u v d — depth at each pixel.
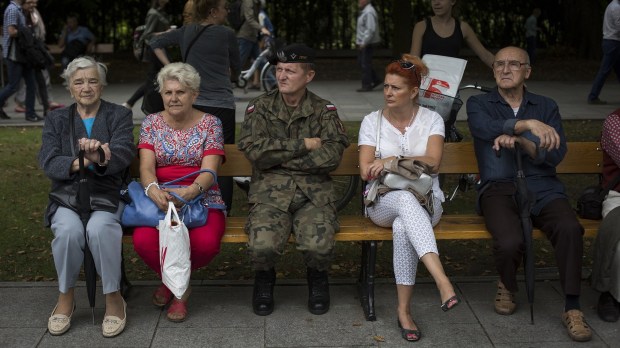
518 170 4.01
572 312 3.88
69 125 4.09
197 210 3.98
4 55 9.91
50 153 3.98
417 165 3.96
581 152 4.60
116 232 3.86
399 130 4.21
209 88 5.18
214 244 3.97
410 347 3.74
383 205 4.02
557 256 3.93
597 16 20.22
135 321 4.02
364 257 4.26
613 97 12.41
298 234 3.98
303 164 4.09
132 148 4.10
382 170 4.03
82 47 14.03
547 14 21.86
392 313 4.13
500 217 4.03
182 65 4.10
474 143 4.42
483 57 5.98
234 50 5.27
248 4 12.56
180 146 4.14
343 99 12.40
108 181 4.04
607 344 3.77
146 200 3.97
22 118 10.42
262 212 4.04
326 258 3.95
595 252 4.00
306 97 4.28
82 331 3.90
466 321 4.04
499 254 3.93
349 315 4.10
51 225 3.92
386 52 21.05
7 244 5.29
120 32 21.31
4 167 7.35
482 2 21.84
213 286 4.49
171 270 3.78
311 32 21.92
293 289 4.45
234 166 4.53
